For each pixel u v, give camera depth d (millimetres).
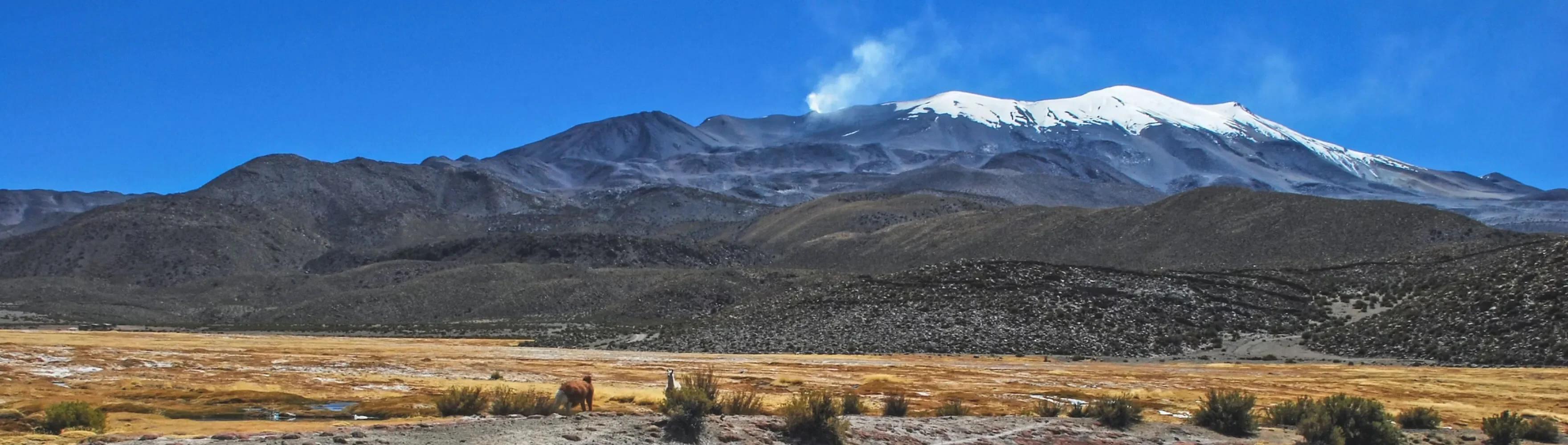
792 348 108125
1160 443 30469
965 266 129875
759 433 25438
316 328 195125
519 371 64500
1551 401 50812
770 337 114500
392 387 47250
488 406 33000
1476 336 88562
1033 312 110125
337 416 33281
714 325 125875
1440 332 92875
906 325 110875
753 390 50000
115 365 55656
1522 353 81250
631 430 24719
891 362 86875
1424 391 56750
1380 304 112500
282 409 35281
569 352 107125
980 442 28141
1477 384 61094
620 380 58188
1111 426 32906
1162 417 38906
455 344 131250
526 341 137250
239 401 37469
